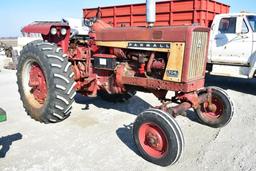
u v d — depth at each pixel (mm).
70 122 4570
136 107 5480
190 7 7379
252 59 6938
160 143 3195
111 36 4176
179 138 2996
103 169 3131
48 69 4074
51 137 3967
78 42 4824
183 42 3371
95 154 3477
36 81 4504
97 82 4480
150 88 3873
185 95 3635
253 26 6934
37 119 4508
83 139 3904
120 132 4164
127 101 5887
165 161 3119
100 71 4457
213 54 7605
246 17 6980
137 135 3365
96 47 4445
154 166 3209
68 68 4160
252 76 7055
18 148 3615
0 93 6848
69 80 4137
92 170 3109
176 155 3029
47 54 4121
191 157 3436
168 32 3484
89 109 5297
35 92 4598
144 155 3326
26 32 4789
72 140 3869
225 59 7410
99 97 6051
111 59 4145
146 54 3818
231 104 4184
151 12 3703
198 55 3572
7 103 5844
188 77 3459
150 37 3678
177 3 7598
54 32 4398
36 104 4582
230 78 9438
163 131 3080
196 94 3838
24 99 4695
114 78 4266
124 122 4594
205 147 3701
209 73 7840
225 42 7309
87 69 4531
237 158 3398
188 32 3318
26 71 4715
